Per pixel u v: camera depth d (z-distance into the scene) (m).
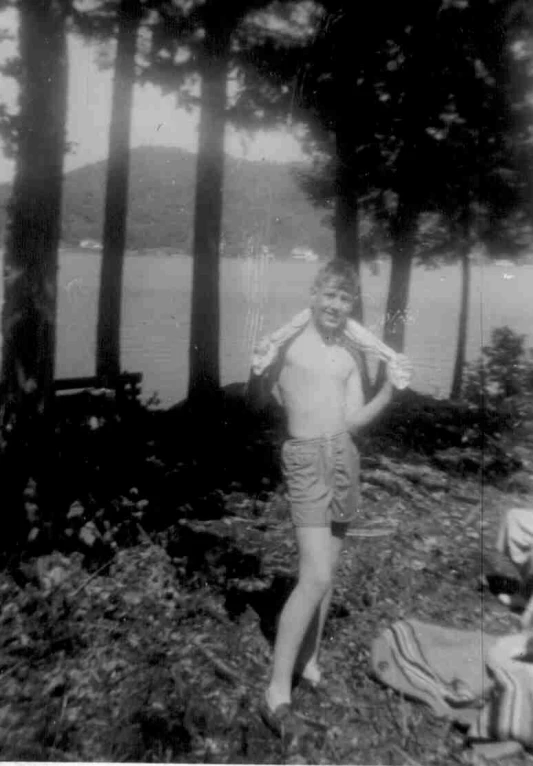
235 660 3.80
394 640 3.89
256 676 3.68
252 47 10.92
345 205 12.98
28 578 4.39
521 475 7.14
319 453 3.36
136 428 6.25
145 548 4.86
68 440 5.02
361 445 8.10
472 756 3.18
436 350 22.23
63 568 4.50
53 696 3.52
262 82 11.05
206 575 4.58
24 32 5.80
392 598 4.50
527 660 3.44
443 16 10.76
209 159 10.39
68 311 19.36
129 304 28.58
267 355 3.47
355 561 4.90
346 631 4.11
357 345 3.50
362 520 5.70
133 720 3.34
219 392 9.88
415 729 3.34
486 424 8.66
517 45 11.30
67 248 15.31
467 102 11.85
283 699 3.38
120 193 11.23
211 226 10.36
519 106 11.98
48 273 5.66
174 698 3.48
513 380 9.38
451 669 3.71
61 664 3.74
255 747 3.22
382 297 15.60
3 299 5.67
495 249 14.98
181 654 3.82
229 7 10.28
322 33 10.80
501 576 4.89
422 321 26.94
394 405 10.21
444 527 5.76
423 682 3.57
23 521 4.64
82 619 4.10
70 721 3.35
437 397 15.28
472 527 5.80
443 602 4.51
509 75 11.61
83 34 10.20
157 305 28.61
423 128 12.11
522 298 22.33
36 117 5.76
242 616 4.18
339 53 11.05
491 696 3.33
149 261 33.47
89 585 4.39
